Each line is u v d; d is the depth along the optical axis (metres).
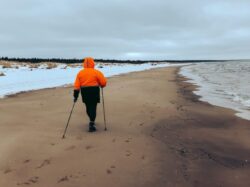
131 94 9.20
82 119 5.77
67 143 4.24
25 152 3.86
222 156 3.97
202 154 4.00
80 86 4.83
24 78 15.29
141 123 5.54
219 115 6.46
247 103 8.07
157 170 3.40
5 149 3.95
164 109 6.93
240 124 5.69
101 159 3.66
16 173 3.27
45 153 3.85
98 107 7.02
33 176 3.20
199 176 3.31
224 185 3.12
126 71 26.98
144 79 16.14
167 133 4.96
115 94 9.19
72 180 3.12
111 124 5.40
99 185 3.02
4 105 7.25
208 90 11.05
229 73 23.73
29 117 5.89
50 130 4.91
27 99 8.30
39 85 12.29
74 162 3.57
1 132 4.75
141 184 3.07
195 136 4.84
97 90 4.84
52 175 3.23
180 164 3.61
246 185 3.13
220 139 4.71
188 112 6.71
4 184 3.02
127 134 4.76
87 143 4.25
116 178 3.18
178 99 8.62
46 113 6.30
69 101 7.85
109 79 16.38
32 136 4.53
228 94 9.90
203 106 7.55
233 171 3.49
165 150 4.07
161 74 22.06
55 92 9.88
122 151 3.95
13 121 5.52
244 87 12.13
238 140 4.67
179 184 3.10
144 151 3.98
